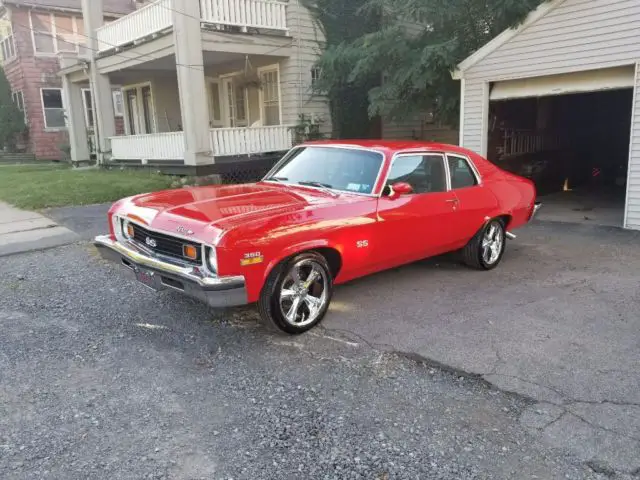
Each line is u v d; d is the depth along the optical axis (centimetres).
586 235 838
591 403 340
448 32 1151
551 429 313
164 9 1303
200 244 399
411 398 348
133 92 1994
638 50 805
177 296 545
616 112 1480
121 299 538
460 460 286
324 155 567
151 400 345
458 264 677
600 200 1202
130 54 1483
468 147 1048
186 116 1272
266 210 436
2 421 320
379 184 505
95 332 454
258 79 1565
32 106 2262
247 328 463
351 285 586
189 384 365
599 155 1531
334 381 370
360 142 573
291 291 439
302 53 1476
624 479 271
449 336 445
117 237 500
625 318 483
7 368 388
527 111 1282
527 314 495
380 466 280
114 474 272
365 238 488
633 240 795
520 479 271
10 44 2356
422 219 540
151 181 1301
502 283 594
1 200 1146
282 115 1536
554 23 892
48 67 2275
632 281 595
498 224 654
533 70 932
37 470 274
